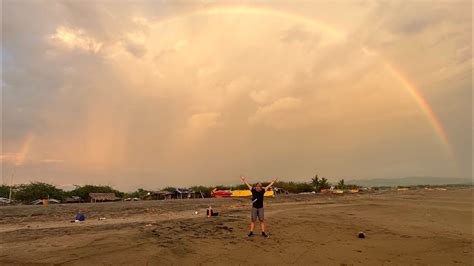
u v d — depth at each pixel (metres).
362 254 11.84
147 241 13.08
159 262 10.11
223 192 77.00
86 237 13.86
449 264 10.71
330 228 17.77
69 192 72.75
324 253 11.88
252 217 14.67
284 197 65.56
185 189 79.50
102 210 33.38
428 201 46.53
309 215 24.98
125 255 10.77
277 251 11.98
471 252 12.40
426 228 18.58
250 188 14.88
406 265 10.54
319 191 107.75
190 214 27.83
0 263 9.71
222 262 10.37
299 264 10.37
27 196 65.94
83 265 9.57
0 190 66.19
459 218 24.05
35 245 12.16
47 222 22.06
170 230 16.06
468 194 75.25
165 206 40.00
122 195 78.81
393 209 31.92
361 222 20.88
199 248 12.06
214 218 22.33
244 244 12.97
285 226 18.09
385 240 14.57
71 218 25.41
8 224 20.91
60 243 12.53
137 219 23.53
